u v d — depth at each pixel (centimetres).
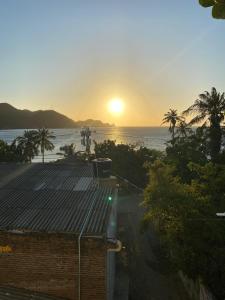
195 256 1522
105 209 1467
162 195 1670
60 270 1233
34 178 2134
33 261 1239
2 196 1703
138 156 4716
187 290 1839
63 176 2192
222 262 1514
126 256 2219
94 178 2005
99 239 1209
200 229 1541
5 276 1253
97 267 1219
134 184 4675
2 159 5569
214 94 3844
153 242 2522
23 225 1273
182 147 3391
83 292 1228
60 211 1448
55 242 1226
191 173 2745
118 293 1684
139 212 3444
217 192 1783
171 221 1625
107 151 5006
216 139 3709
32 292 1234
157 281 1955
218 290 1516
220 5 350
